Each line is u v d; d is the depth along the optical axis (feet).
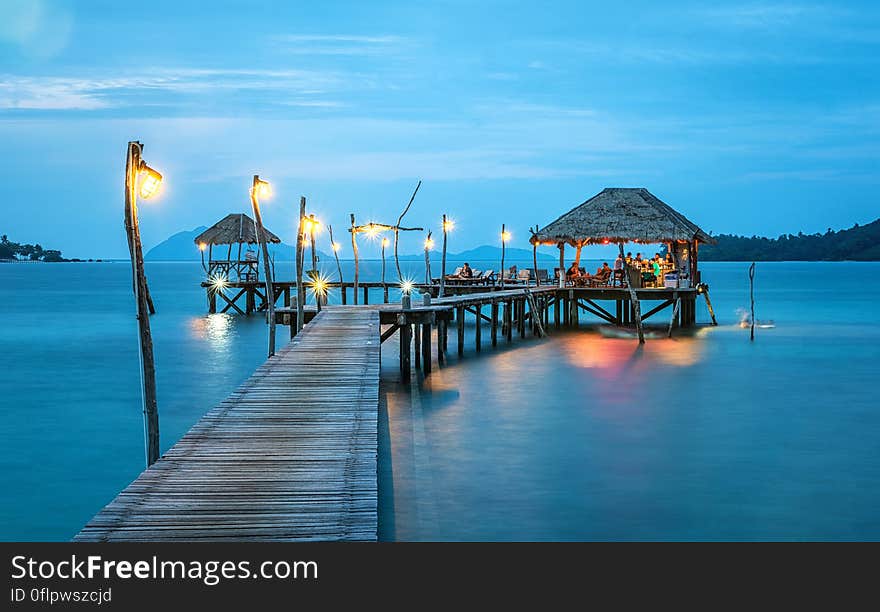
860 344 115.85
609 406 70.08
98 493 48.98
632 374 88.02
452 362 96.89
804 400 73.26
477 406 69.72
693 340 121.29
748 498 44.55
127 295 262.06
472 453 53.78
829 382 83.20
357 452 34.60
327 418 40.60
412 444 56.18
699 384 81.61
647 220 137.49
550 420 64.13
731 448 55.36
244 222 181.27
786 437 58.70
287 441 36.32
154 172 43.73
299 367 55.01
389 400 72.28
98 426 66.28
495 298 113.50
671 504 43.55
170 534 25.86
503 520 40.98
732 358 100.78
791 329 137.80
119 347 117.70
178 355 108.99
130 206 42.52
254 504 28.45
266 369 54.29
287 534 25.95
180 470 32.12
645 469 50.16
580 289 138.41
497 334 130.21
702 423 63.36
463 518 41.27
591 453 53.88
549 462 51.57
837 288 296.51
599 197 143.64
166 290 304.09
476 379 84.12
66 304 214.90
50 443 60.64
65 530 42.75
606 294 136.87
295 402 44.24
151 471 31.99
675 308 131.23
